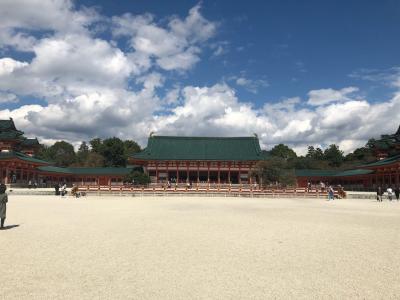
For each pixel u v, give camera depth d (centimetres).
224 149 8594
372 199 5550
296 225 2177
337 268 1171
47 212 2848
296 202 4616
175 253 1369
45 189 6788
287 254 1366
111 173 9175
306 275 1089
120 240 1622
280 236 1762
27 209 3097
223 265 1198
